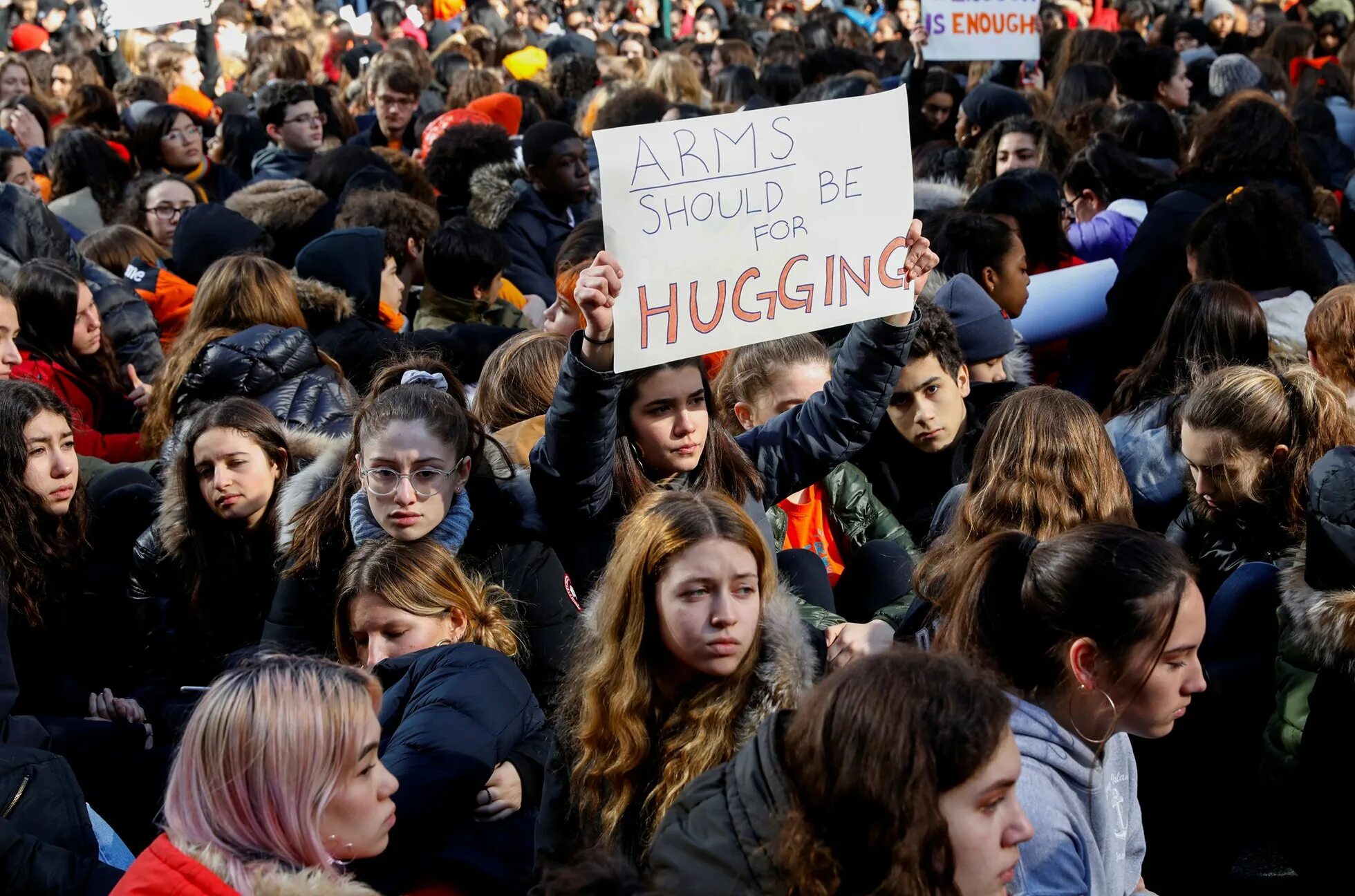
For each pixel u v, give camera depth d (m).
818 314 3.22
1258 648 3.43
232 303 4.66
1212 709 3.39
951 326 4.01
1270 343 4.62
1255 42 14.17
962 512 3.11
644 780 2.52
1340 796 3.04
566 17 17.44
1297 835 3.23
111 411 5.25
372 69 9.99
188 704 3.67
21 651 3.67
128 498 4.34
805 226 3.17
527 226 7.25
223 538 3.82
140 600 3.97
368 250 5.30
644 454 3.29
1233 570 3.62
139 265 6.13
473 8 16.59
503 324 6.07
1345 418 3.45
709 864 1.97
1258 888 4.00
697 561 2.47
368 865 2.65
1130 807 2.60
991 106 7.83
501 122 9.29
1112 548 2.33
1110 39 9.56
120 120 9.58
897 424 4.02
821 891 1.84
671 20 18.33
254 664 2.29
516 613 3.26
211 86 14.48
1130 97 9.26
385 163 7.16
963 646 2.45
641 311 3.03
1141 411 4.09
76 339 5.00
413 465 3.15
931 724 1.83
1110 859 2.44
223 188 8.73
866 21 16.92
